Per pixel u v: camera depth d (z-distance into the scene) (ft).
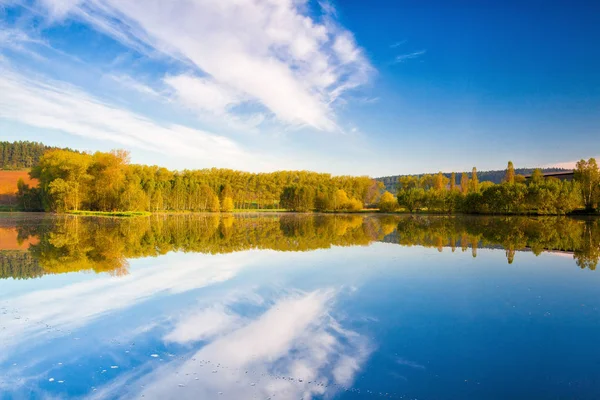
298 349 31.91
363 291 49.90
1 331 36.17
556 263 70.08
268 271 62.44
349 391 25.22
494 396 24.57
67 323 38.17
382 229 145.38
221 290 50.34
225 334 35.22
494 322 38.32
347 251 85.05
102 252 83.05
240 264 68.64
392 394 24.86
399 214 293.23
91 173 256.11
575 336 34.65
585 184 240.12
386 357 30.37
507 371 28.02
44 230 130.41
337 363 29.30
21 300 46.01
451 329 36.32
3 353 31.50
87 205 263.90
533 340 33.86
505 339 34.01
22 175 379.55
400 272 61.87
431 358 30.19
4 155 500.33
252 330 36.22
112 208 258.98
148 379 27.09
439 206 283.59
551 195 217.56
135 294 48.55
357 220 211.20
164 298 46.70
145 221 187.11
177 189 342.85
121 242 100.63
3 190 325.42
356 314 40.70
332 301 45.42
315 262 70.69
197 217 248.52
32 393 25.40
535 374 27.58
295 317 39.91
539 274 60.80
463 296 47.44
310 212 356.79
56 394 25.30
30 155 532.73
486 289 51.19
